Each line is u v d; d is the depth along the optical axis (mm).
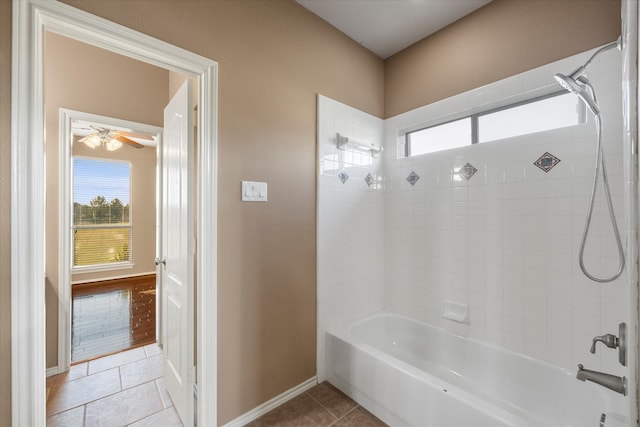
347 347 1969
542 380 1696
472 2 1979
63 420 1747
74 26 1196
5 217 1066
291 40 1959
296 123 1974
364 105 2459
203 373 1570
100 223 5105
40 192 1128
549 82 1713
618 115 1476
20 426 1086
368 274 2463
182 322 1690
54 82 2285
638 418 626
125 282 5039
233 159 1660
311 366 2062
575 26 1629
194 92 1960
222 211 1617
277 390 1870
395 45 2465
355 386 1908
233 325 1668
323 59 2152
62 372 2264
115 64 2578
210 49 1574
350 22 2188
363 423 1724
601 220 1526
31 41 1095
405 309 2445
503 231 1888
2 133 1055
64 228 2289
